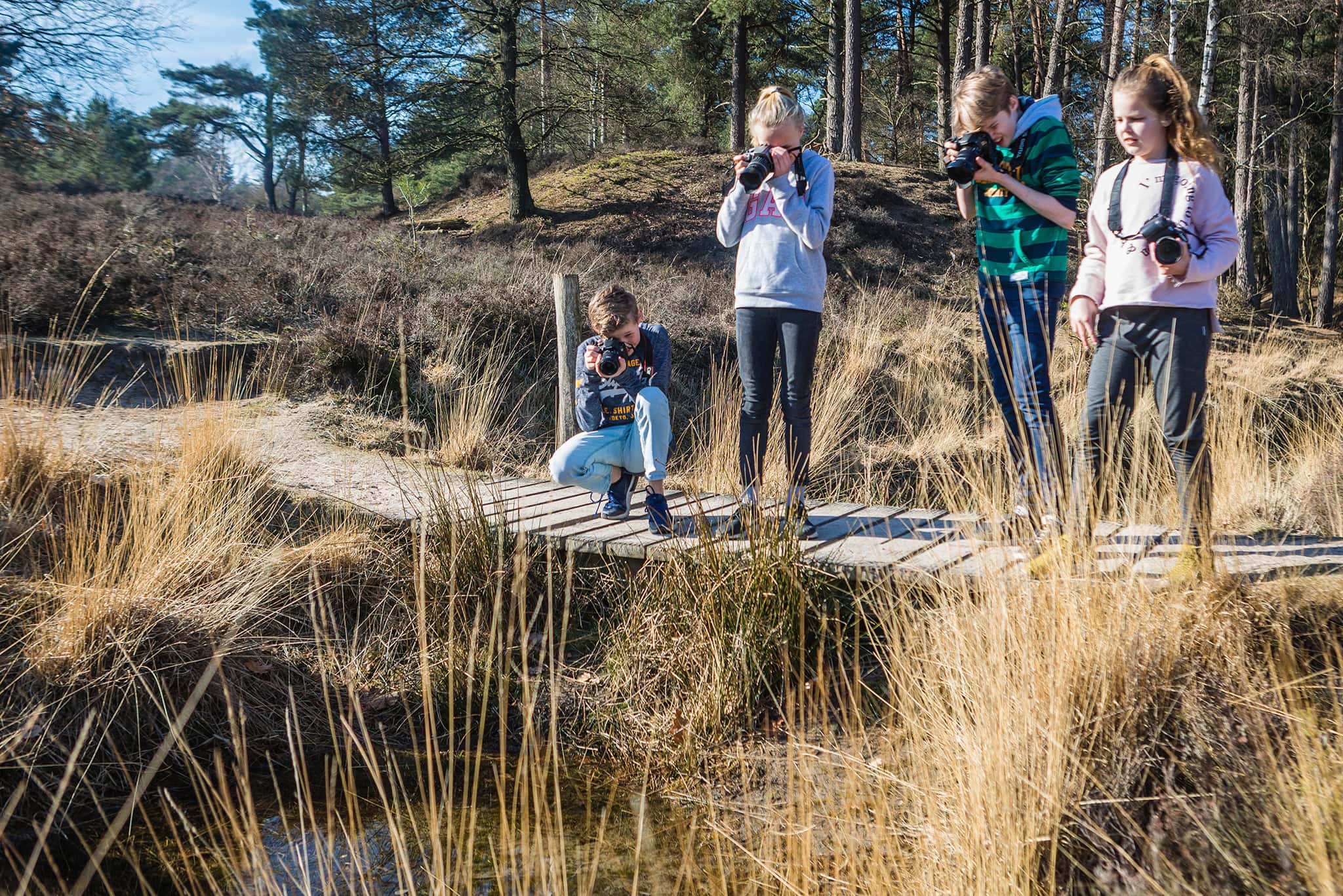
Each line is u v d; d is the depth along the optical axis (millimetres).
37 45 15977
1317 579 3053
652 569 4031
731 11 25297
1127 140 3043
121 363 6875
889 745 2928
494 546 4109
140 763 3221
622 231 21844
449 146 22766
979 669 2777
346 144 24844
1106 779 2422
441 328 8188
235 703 3479
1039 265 3367
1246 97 20797
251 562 4012
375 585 4172
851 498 6168
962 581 3209
